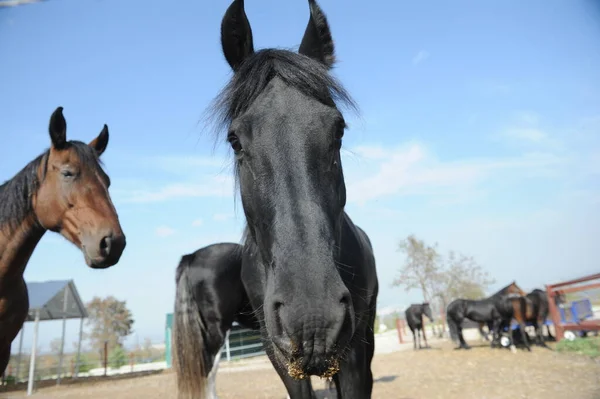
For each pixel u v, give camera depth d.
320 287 1.58
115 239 3.77
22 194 3.83
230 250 5.23
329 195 2.00
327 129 2.07
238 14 2.66
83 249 3.72
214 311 4.98
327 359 1.56
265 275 2.30
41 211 3.84
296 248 1.69
